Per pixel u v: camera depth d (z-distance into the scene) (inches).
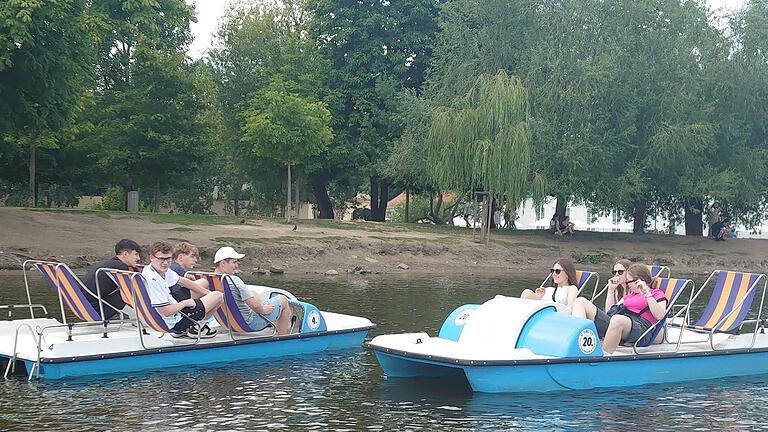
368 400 419.2
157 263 488.7
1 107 1181.7
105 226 1270.9
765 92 1886.1
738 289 514.6
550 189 1642.5
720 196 1774.1
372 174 2108.8
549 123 1659.7
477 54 1776.6
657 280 493.7
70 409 390.9
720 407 417.1
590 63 1659.7
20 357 451.5
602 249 1664.6
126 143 1870.1
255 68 2434.8
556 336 445.4
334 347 551.5
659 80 1759.4
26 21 1047.0
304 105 1721.2
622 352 467.8
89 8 1321.4
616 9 1740.9
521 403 417.4
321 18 2192.4
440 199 2426.2
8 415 379.2
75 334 489.4
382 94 2058.3
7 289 827.4
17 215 1255.5
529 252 1565.0
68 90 1235.9
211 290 507.2
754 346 505.4
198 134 1921.8
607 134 1708.9
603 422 385.7
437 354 436.8
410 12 2129.7
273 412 392.8
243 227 1413.6
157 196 1919.3
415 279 1143.6
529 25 1801.2
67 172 1926.7
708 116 1795.0
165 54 1923.0
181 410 393.1
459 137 1544.0
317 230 1475.1
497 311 466.3
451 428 370.9
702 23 1865.2
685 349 484.1
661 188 1851.6
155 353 475.5
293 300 538.6
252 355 512.4
